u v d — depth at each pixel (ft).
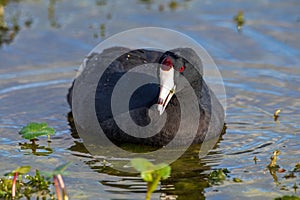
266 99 44.75
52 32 55.62
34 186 32.71
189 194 31.89
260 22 56.80
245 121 41.57
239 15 56.75
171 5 60.95
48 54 52.03
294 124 40.81
